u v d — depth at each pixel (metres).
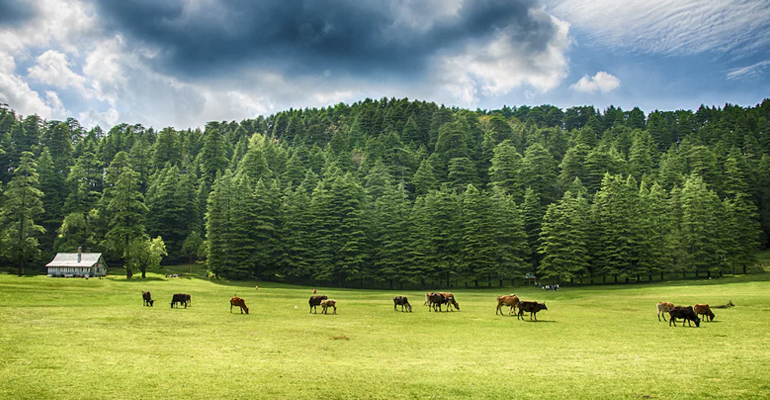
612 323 28.69
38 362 15.32
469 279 80.62
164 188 101.12
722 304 38.47
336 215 88.44
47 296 37.47
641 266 77.50
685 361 17.03
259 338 21.89
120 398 11.74
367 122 178.25
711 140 136.50
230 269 79.94
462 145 130.50
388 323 28.12
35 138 124.81
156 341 20.33
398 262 82.62
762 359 17.34
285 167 122.19
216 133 126.88
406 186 122.31
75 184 105.38
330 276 86.12
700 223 78.38
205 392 12.42
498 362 16.92
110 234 78.25
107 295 41.59
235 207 84.38
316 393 12.48
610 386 13.47
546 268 80.69
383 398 12.16
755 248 88.69
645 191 91.00
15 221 80.50
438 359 17.48
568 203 83.12
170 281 69.31
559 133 150.12
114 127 179.25
